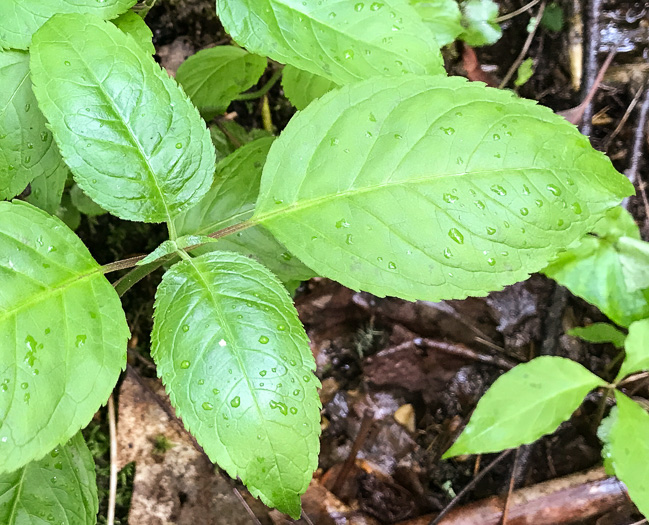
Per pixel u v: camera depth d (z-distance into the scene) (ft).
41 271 0.49
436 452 0.83
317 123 0.55
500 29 0.95
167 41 0.97
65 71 0.50
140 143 0.52
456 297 0.53
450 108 0.55
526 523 0.75
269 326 0.49
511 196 0.53
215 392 0.47
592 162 0.54
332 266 0.54
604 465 0.73
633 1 0.93
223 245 0.67
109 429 0.79
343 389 0.87
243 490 0.79
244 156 0.70
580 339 0.86
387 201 0.53
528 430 0.69
